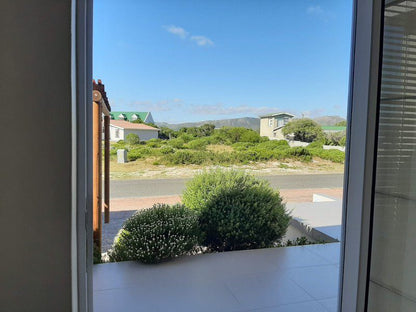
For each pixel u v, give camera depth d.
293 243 4.57
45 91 0.98
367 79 1.29
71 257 1.05
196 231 3.97
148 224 3.71
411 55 1.30
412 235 1.29
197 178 4.57
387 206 1.33
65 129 1.01
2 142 0.97
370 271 1.36
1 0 0.94
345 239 1.44
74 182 1.08
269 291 2.82
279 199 4.50
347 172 1.42
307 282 3.03
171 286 2.92
